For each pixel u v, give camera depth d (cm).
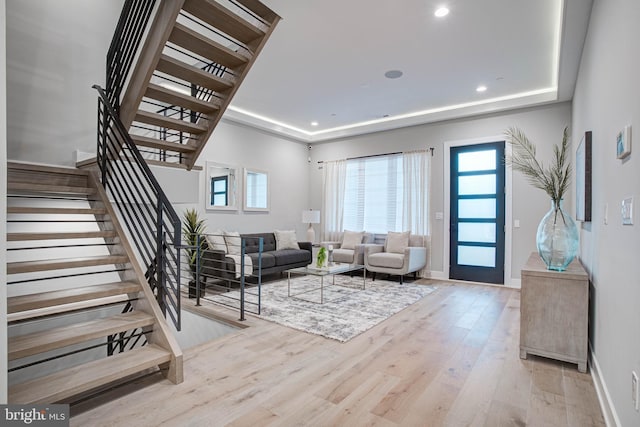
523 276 271
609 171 210
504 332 330
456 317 377
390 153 660
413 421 186
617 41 190
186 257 496
